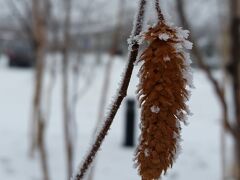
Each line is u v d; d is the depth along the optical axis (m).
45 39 6.94
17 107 14.09
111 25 6.88
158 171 1.15
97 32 7.11
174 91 1.12
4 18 6.98
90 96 15.46
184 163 8.52
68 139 5.26
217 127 12.16
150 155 1.14
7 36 15.45
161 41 1.13
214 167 8.39
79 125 11.50
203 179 7.77
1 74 21.67
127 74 1.26
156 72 1.12
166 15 1.17
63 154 8.53
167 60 1.12
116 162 8.41
